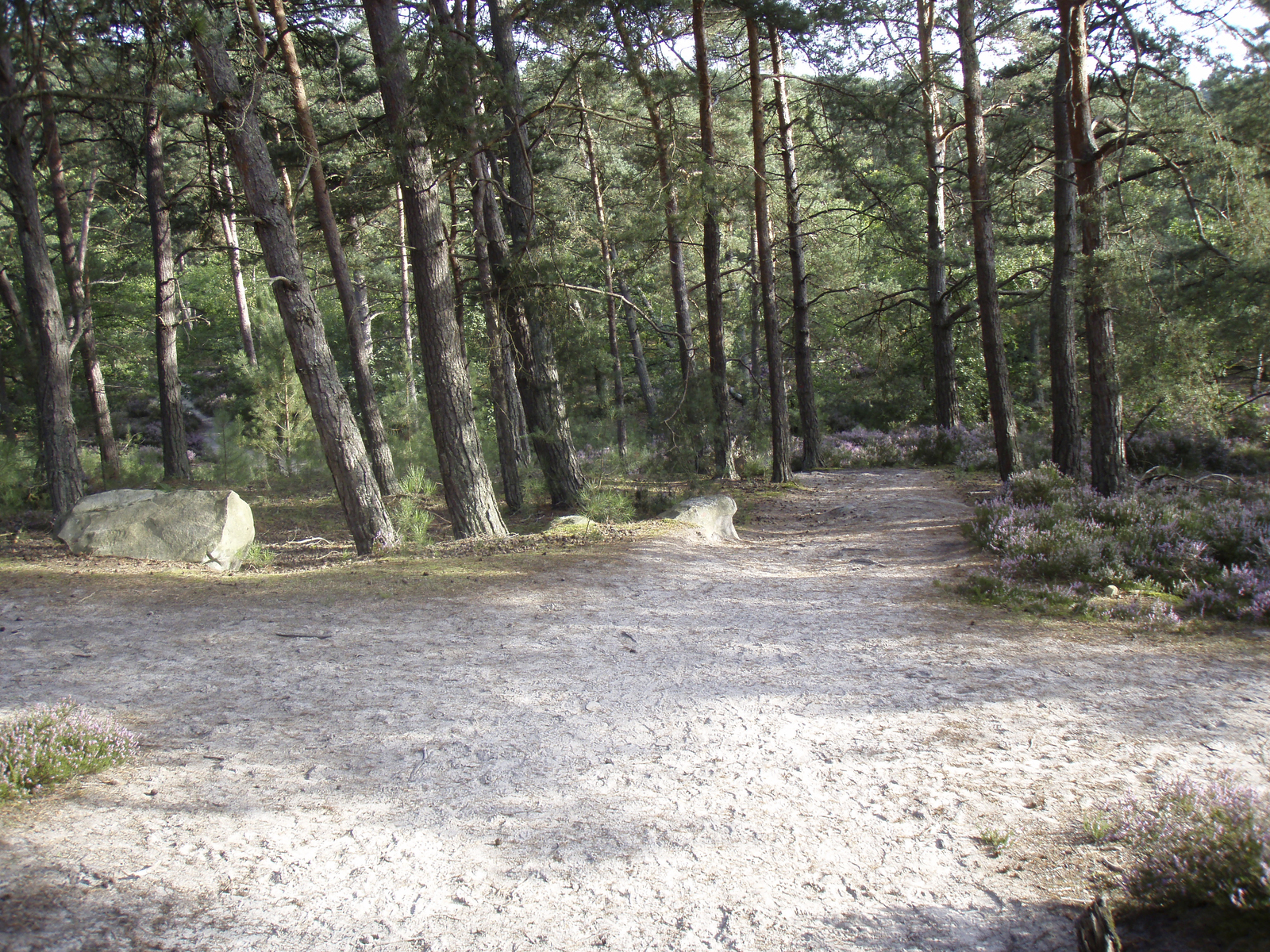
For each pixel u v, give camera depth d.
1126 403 15.32
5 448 14.66
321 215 11.98
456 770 4.71
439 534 13.47
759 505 16.38
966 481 18.52
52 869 3.48
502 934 3.19
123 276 23.55
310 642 7.13
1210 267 12.56
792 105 20.22
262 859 3.70
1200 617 7.41
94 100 9.12
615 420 14.62
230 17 10.55
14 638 7.06
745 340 34.22
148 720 5.36
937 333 23.84
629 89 15.59
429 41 9.98
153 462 19.69
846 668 6.50
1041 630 7.32
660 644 7.22
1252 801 3.39
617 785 4.52
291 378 18.20
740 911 3.34
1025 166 16.62
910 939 3.11
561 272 12.66
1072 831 3.86
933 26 17.62
